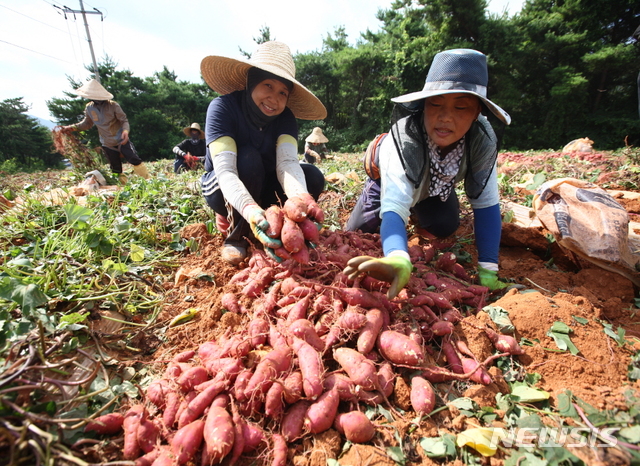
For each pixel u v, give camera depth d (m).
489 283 2.55
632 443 1.46
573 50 25.27
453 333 2.03
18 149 36.19
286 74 2.62
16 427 1.28
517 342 2.02
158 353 2.11
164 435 1.54
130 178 8.16
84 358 1.94
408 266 1.99
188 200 4.41
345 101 37.31
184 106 38.38
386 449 1.51
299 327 1.85
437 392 1.80
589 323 2.10
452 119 2.29
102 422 1.51
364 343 1.82
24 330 1.85
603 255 2.46
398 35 31.72
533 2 29.50
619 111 24.39
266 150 3.03
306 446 1.54
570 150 11.27
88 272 2.62
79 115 34.84
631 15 25.78
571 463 1.40
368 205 3.28
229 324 2.23
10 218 3.34
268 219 2.17
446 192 2.80
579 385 1.79
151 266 2.94
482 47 26.27
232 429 1.46
